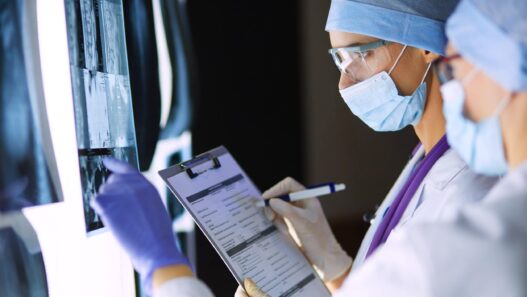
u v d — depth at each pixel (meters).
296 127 2.80
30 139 1.16
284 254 1.48
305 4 2.85
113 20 1.37
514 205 0.80
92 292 1.31
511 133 0.87
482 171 0.94
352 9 1.43
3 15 1.12
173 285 1.02
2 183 1.12
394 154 3.31
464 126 0.91
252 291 1.33
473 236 0.78
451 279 0.77
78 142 1.20
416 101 1.43
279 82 2.67
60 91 1.19
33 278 1.18
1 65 1.12
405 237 0.83
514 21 0.85
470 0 0.90
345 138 3.17
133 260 1.08
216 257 2.25
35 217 1.18
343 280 1.58
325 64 2.99
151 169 1.79
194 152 2.15
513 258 0.76
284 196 1.54
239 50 2.46
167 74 1.91
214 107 2.30
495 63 0.86
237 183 1.50
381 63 1.42
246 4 2.48
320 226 1.57
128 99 1.43
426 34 1.40
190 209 1.35
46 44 1.18
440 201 1.30
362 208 3.29
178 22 2.01
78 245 1.26
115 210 1.09
